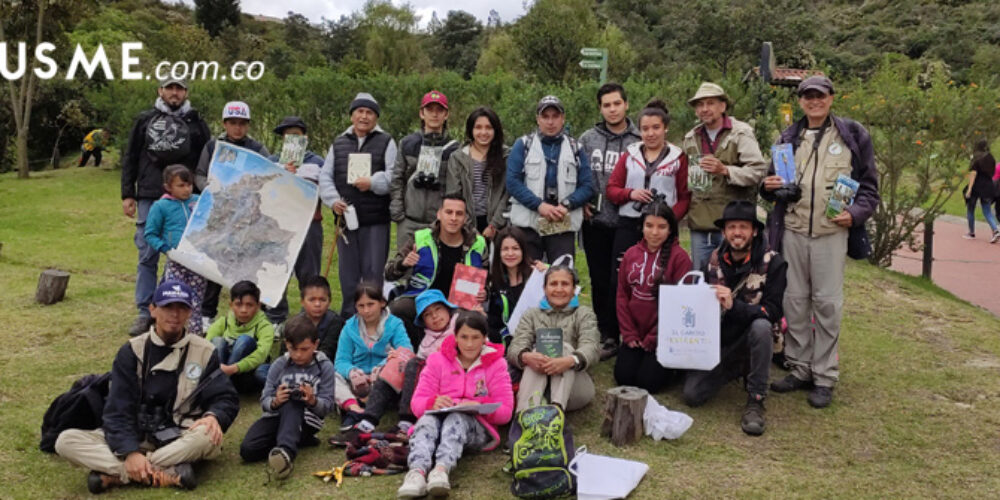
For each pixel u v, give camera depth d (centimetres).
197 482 405
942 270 1102
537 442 389
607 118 595
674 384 554
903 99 950
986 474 411
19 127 1730
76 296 785
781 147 514
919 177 966
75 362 585
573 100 1172
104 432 396
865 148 504
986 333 689
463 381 446
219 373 421
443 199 562
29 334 652
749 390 482
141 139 658
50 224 1201
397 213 605
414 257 543
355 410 468
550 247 579
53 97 2477
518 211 579
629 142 596
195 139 673
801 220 512
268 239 628
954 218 1680
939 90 950
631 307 529
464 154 585
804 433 467
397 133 1427
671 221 512
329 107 1477
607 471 390
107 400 397
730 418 493
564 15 3397
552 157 572
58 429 419
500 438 458
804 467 420
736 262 496
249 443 424
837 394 535
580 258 962
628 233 576
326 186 622
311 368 441
